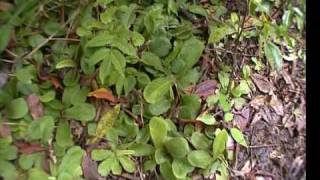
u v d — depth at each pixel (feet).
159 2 1.52
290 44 1.59
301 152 1.53
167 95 1.41
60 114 1.33
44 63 1.38
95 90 1.37
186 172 1.34
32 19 1.38
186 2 1.59
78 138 1.34
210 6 1.61
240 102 1.52
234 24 1.59
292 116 1.57
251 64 1.58
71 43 1.41
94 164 1.32
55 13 1.43
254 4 1.59
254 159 1.48
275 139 1.52
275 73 1.60
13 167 1.24
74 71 1.38
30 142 1.27
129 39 1.40
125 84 1.38
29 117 1.30
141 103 1.40
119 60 1.33
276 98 1.58
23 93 1.31
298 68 1.65
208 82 1.49
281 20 1.68
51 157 1.28
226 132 1.39
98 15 1.44
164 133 1.35
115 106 1.38
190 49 1.45
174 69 1.44
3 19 1.33
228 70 1.53
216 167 1.39
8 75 1.32
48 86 1.35
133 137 1.37
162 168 1.34
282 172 1.49
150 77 1.43
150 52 1.44
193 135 1.41
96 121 1.36
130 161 1.34
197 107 1.43
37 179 1.24
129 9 1.46
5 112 1.28
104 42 1.34
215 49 1.55
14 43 1.35
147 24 1.46
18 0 1.36
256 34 1.60
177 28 1.50
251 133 1.50
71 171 1.28
